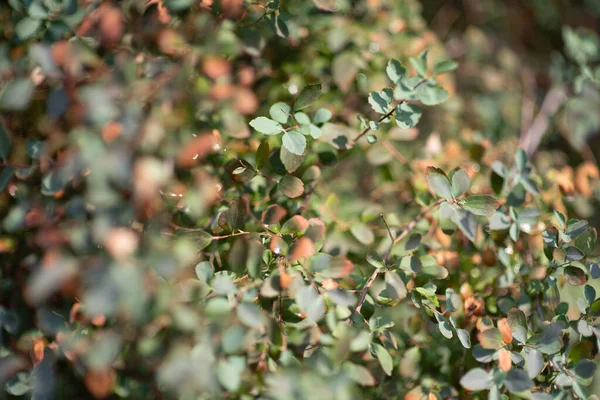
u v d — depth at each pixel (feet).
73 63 1.96
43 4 2.00
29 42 2.06
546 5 3.91
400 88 2.03
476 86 3.33
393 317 2.18
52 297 2.00
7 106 1.95
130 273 1.76
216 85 2.12
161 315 1.84
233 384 1.76
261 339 1.86
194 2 2.14
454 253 2.17
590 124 2.86
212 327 1.81
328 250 2.07
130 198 1.91
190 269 1.94
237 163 2.09
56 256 1.84
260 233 1.96
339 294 1.86
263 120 1.95
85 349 1.87
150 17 2.12
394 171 2.44
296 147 1.93
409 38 2.57
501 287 2.13
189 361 1.76
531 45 4.00
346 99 2.42
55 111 1.94
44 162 2.02
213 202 2.05
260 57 2.32
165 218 1.97
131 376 1.94
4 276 2.05
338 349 1.83
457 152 2.51
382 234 2.23
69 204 1.96
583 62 2.70
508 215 2.08
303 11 2.40
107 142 1.90
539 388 1.95
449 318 1.97
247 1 2.17
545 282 2.06
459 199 1.96
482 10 3.85
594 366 1.91
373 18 2.58
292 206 2.09
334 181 2.46
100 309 1.73
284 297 1.93
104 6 2.06
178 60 2.11
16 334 1.99
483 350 1.91
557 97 2.98
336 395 1.77
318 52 2.39
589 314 1.95
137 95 1.97
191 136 1.99
